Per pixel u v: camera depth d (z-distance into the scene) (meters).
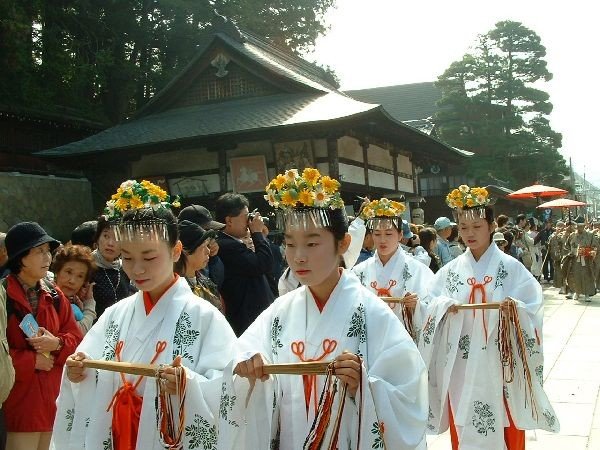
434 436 6.12
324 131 15.64
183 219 5.08
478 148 39.78
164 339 2.99
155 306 3.06
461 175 37.94
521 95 40.12
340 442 2.62
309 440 2.58
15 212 19.53
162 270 3.01
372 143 19.16
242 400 2.81
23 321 4.01
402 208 6.08
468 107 40.88
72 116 23.34
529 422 4.84
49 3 24.16
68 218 21.47
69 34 25.12
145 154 17.69
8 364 3.67
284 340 2.91
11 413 3.97
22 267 4.16
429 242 9.38
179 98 19.91
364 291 2.91
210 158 17.66
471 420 4.93
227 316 5.39
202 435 2.78
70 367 2.98
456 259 5.54
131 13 26.36
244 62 18.72
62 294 4.39
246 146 17.27
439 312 5.08
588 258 16.53
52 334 4.14
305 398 2.81
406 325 5.65
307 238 2.79
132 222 2.95
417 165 24.83
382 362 2.69
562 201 26.39
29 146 22.33
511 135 39.91
